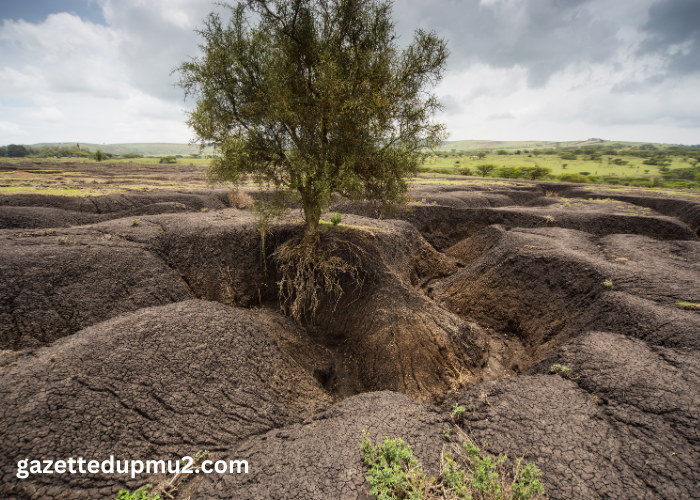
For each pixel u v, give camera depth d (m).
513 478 4.62
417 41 9.31
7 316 8.41
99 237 12.33
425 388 9.97
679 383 6.02
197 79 9.30
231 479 4.82
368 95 9.13
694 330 7.58
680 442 4.96
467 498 3.93
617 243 14.89
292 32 9.62
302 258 11.64
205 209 19.14
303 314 12.02
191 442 5.61
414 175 11.27
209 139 9.61
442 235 22.61
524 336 12.07
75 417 5.32
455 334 10.98
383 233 14.45
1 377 5.73
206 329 8.06
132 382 6.21
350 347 11.54
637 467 4.69
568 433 5.37
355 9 9.73
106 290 10.23
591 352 7.37
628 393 6.03
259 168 10.20
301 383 8.56
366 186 11.22
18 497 4.23
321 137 9.92
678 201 27.84
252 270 13.04
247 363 7.75
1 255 9.62
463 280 15.05
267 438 5.75
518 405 6.09
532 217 21.48
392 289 11.86
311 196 10.75
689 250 13.91
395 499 4.11
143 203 20.20
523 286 12.98
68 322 9.08
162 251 12.91
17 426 4.93
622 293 10.01
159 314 8.16
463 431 5.68
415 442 5.26
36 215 15.35
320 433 5.67
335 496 4.36
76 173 41.38
